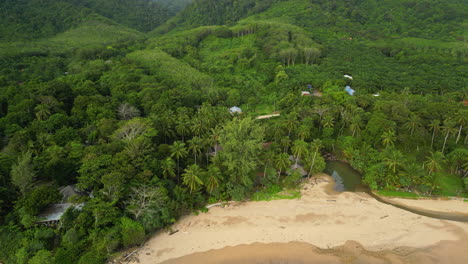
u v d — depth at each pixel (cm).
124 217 5144
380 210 6347
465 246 5319
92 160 5747
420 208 6406
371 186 7088
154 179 5728
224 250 5197
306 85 12662
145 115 9706
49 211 5141
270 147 7969
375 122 8425
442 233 5644
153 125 7681
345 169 8175
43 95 8456
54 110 8112
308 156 7712
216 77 13775
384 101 9800
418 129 8438
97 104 8794
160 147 6825
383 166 7181
